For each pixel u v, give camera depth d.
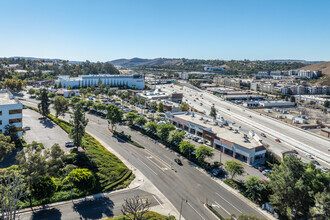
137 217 45.09
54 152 57.66
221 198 61.53
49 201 53.91
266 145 100.62
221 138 96.06
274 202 54.56
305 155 101.12
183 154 88.56
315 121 167.62
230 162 69.44
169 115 133.00
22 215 48.81
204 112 161.38
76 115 78.62
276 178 57.34
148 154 87.56
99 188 60.88
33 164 51.38
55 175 57.81
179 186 66.19
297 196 53.00
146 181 67.75
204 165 78.06
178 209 55.75
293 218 54.56
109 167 71.50
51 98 186.75
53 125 113.19
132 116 121.94
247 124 145.88
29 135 96.38
